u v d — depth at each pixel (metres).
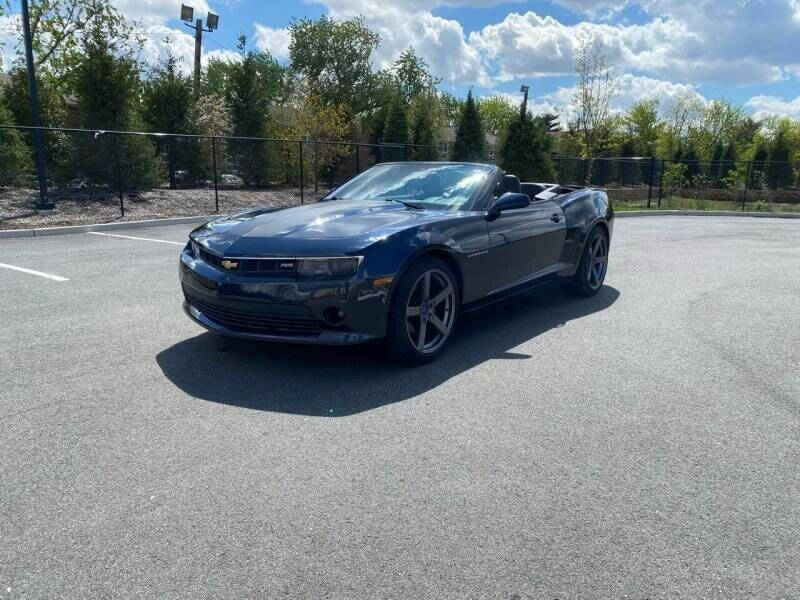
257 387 3.58
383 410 3.28
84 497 2.40
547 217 5.36
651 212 19.08
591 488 2.54
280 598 1.87
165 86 18.95
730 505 2.44
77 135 15.41
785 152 37.78
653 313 5.61
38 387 3.53
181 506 2.35
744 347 4.55
